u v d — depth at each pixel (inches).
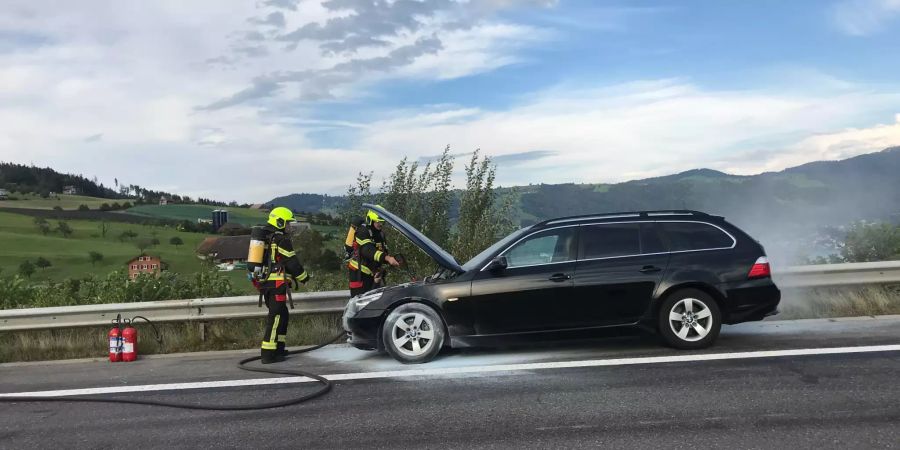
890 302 319.9
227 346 326.0
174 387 243.6
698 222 270.4
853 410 176.4
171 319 335.3
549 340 261.7
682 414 179.8
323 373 252.7
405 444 168.4
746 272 259.3
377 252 323.6
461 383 224.8
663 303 259.3
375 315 265.3
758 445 155.6
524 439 167.0
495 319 260.2
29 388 254.7
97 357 319.3
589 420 178.7
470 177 449.7
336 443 171.8
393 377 239.0
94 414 212.1
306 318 342.0
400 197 450.3
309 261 440.1
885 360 224.4
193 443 178.7
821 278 330.3
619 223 271.4
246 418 198.8
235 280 439.5
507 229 439.2
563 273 260.7
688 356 244.8
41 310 332.2
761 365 226.4
